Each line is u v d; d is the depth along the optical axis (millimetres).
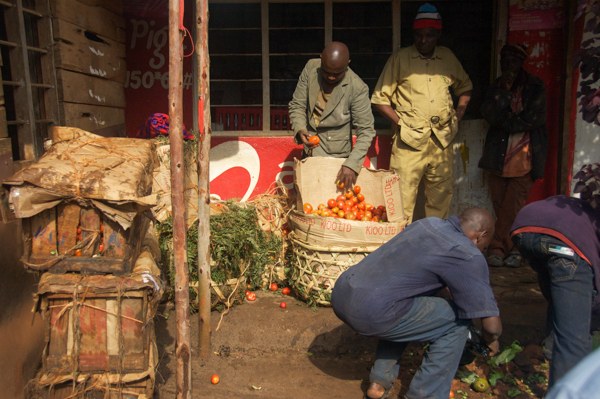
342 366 3350
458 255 2473
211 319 3674
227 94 5535
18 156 3006
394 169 4383
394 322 2602
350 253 3633
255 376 3195
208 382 3104
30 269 2262
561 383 1002
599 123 2469
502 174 4594
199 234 3211
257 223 4195
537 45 4773
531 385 3111
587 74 2543
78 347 2324
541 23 4738
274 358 3434
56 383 2309
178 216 2447
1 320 2553
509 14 4758
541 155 4477
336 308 2746
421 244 2578
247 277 4055
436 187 4602
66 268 2281
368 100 4152
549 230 2539
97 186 2148
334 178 4336
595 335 3025
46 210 2242
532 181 4605
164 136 4094
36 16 3430
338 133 4309
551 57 4781
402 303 2600
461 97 4586
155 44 5008
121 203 2158
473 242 2689
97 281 2270
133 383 2393
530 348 3408
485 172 5043
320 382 3143
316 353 3504
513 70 4379
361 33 5332
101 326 2340
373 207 4156
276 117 5258
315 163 4270
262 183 5156
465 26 5199
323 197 4355
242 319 3666
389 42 5324
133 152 2578
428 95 4328
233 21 5336
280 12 5281
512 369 3271
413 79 4344
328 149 4348
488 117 4500
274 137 5102
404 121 4391
